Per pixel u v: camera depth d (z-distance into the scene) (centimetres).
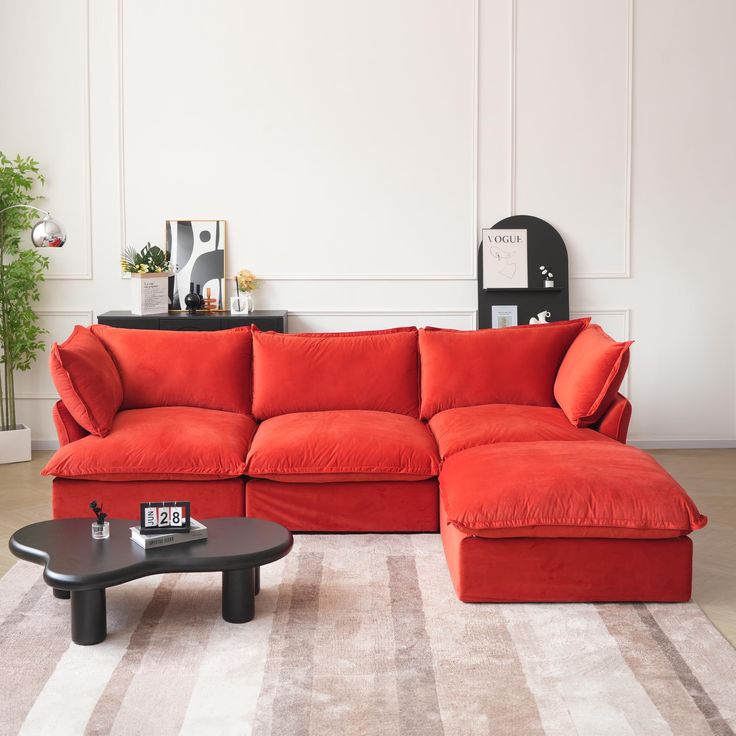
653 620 332
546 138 618
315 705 270
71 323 627
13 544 330
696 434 640
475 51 610
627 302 629
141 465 415
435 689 279
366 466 418
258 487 424
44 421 634
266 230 624
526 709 267
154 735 253
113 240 623
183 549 322
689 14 611
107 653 304
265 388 487
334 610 341
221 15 609
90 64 611
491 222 624
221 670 292
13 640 316
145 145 617
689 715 264
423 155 619
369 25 611
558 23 611
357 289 629
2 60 609
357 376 488
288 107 616
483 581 345
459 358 489
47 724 259
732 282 629
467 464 384
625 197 621
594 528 341
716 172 622
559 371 482
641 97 616
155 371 481
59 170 616
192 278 623
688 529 341
